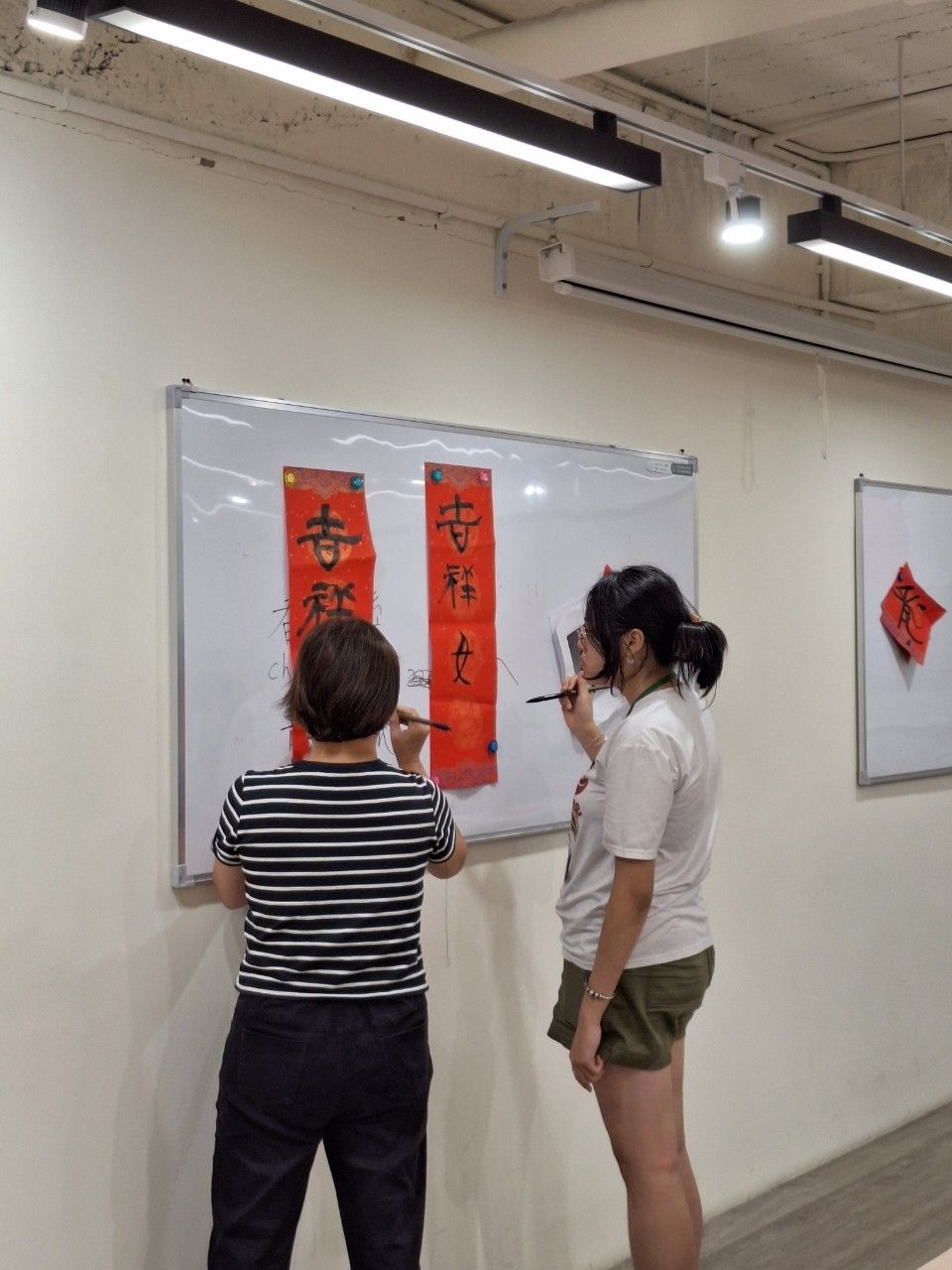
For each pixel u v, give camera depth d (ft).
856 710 12.64
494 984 9.34
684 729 7.58
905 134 12.38
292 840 6.62
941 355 12.96
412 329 8.90
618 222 10.59
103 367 7.28
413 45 6.68
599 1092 7.92
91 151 7.24
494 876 9.34
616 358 10.40
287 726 8.00
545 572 9.62
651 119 7.82
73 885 7.12
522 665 9.41
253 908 6.75
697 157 11.45
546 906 9.72
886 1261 10.07
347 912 6.64
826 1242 10.43
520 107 7.10
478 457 9.17
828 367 12.42
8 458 6.89
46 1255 6.98
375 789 6.80
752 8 7.93
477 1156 9.20
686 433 10.99
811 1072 12.00
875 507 12.79
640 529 10.40
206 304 7.75
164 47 7.57
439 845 7.04
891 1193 11.40
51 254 7.07
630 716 7.59
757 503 11.63
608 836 7.40
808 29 10.16
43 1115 6.98
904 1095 13.07
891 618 12.89
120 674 7.33
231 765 7.73
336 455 8.29
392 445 8.62
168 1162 7.52
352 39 8.69
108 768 7.27
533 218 9.21
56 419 7.07
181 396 7.52
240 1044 6.68
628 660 7.77
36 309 7.02
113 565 7.30
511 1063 9.45
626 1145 7.80
